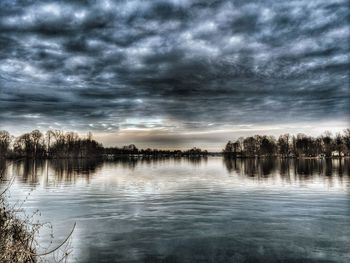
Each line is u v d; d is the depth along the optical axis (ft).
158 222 51.72
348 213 58.13
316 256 35.70
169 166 267.18
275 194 83.35
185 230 46.62
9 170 182.39
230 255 36.06
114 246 39.09
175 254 36.42
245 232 45.55
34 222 50.42
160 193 86.79
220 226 48.91
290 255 36.04
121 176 147.84
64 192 87.97
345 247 38.73
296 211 60.34
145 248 38.40
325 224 49.98
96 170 194.39
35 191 89.66
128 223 50.90
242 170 195.93
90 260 34.27
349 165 253.03
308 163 301.43
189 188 98.58
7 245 24.14
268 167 229.04
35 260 25.55
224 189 95.50
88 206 65.82
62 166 239.09
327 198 75.97
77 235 43.80
